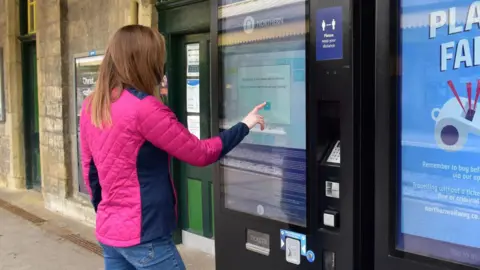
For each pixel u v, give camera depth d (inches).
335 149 87.0
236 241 103.1
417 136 76.6
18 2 301.9
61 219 245.6
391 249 79.9
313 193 88.4
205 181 183.8
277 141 94.3
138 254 85.4
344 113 83.0
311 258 89.7
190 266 173.8
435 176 75.3
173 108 189.3
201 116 181.6
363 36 82.4
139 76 84.7
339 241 85.5
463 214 73.0
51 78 255.8
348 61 81.7
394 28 76.9
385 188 79.4
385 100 78.4
